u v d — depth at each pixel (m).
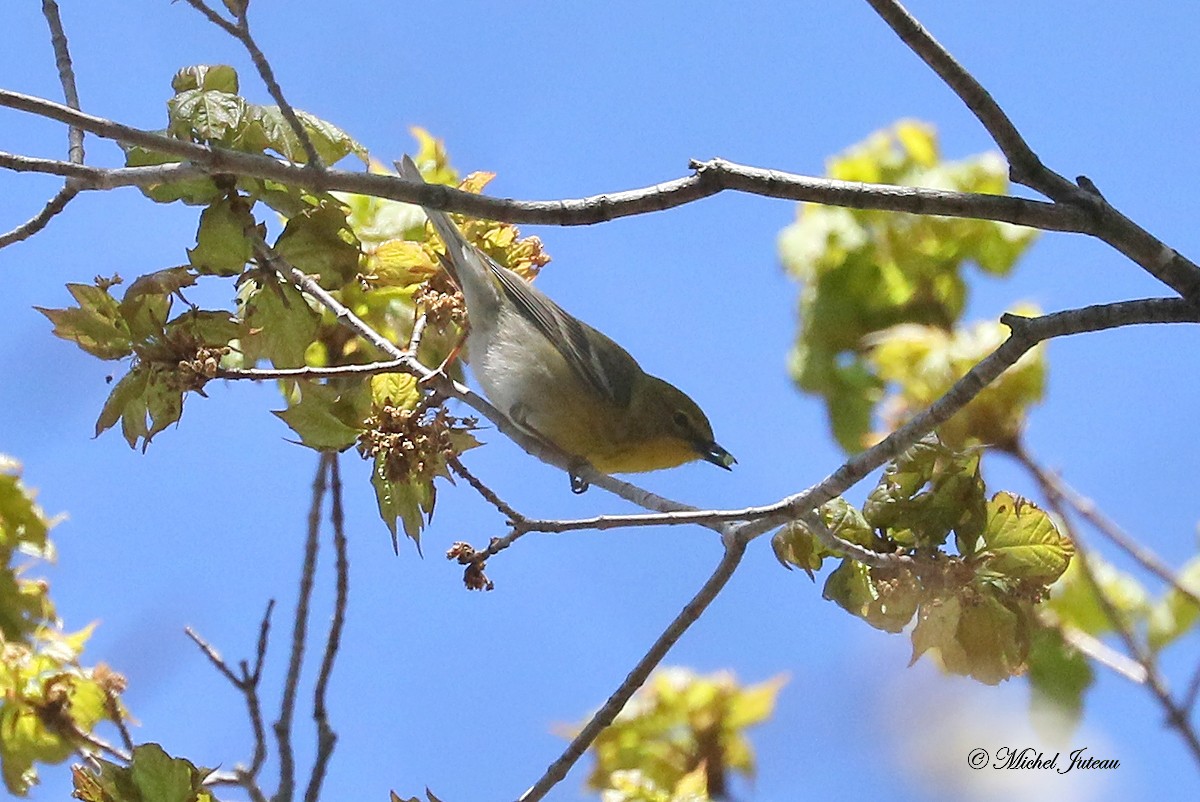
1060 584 12.37
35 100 8.14
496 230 12.96
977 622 9.55
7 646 10.98
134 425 10.16
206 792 9.27
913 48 8.26
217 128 10.48
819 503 8.58
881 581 9.50
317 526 10.77
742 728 10.62
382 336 11.91
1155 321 8.15
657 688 10.88
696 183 8.38
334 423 10.19
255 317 10.95
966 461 9.53
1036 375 10.56
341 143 10.83
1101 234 8.44
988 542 9.65
